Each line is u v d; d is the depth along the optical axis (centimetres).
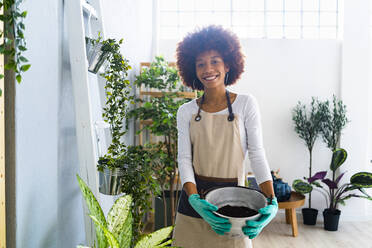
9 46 104
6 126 107
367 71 412
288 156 430
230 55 152
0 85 100
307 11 442
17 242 108
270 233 370
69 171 153
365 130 412
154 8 430
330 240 351
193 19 452
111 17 234
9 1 81
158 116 304
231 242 143
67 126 150
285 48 429
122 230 102
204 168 150
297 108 424
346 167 416
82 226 173
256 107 149
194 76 167
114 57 156
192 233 149
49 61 130
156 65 337
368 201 425
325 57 425
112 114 159
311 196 427
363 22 412
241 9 446
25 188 113
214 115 150
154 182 177
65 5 145
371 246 336
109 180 150
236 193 133
